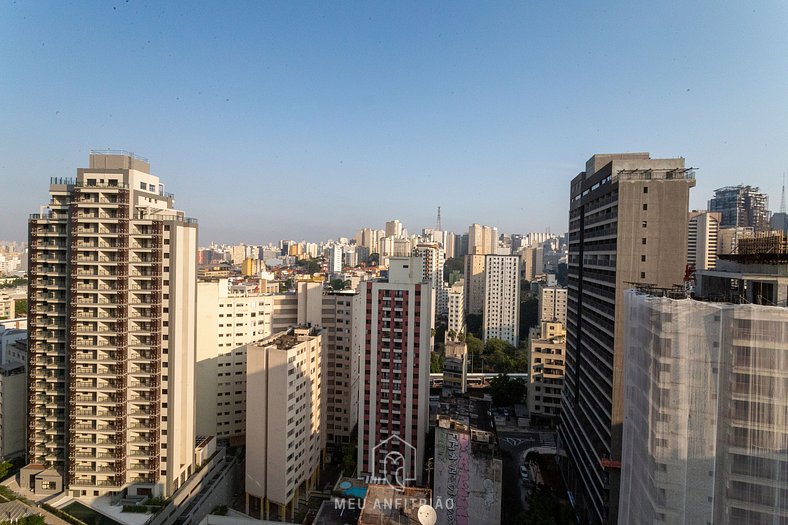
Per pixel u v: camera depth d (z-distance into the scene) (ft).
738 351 160.97
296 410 337.93
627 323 215.31
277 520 333.83
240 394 441.27
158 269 313.73
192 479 334.24
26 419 344.90
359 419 357.82
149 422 315.58
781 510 154.81
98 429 311.88
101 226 312.50
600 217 306.14
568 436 368.27
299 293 466.70
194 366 344.90
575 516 292.40
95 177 317.01
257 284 611.06
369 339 353.31
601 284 298.97
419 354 345.72
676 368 172.96
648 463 182.70
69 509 295.07
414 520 225.76
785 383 155.33
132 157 325.01
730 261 214.69
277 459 325.42
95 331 312.50
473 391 605.73
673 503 172.76
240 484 396.98
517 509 318.86
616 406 264.52
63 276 323.16
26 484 319.06
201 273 605.31
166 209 352.69
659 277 260.01
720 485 165.27
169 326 316.60
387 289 348.79
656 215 260.62
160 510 292.81
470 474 282.77
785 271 178.19
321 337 398.42
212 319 426.10
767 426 156.87
